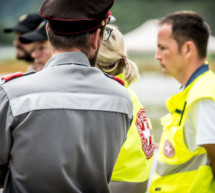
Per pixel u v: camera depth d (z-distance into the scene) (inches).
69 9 240.2
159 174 341.4
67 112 235.3
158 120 1392.7
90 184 247.0
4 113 231.6
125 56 340.8
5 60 3762.3
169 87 2578.7
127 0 7411.4
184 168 324.5
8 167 249.8
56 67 245.6
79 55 249.8
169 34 341.1
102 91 250.5
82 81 246.1
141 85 2701.8
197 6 7071.9
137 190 313.9
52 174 230.5
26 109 229.5
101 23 251.3
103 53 329.1
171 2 7401.6
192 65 339.3
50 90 236.2
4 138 234.1
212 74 332.5
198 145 298.7
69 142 233.6
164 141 340.2
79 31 244.7
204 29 339.6
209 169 308.7
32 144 229.5
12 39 7337.6
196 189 310.2
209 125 294.7
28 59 570.9
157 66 3558.1
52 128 231.6
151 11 7377.0
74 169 238.7
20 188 232.1
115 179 306.0
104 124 247.4
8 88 235.0
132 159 310.7
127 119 265.0
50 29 249.4
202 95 300.8
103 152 247.6
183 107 325.7
